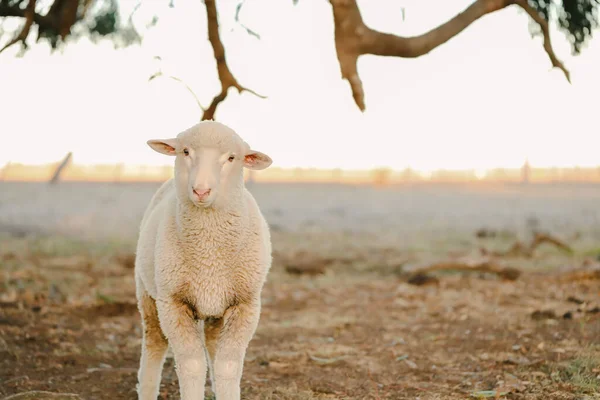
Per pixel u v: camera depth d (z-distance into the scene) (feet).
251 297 12.64
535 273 33.30
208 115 22.33
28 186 91.40
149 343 13.66
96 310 23.86
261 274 12.72
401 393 15.52
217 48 21.68
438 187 119.03
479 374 16.65
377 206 85.35
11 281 28.63
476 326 22.04
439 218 70.49
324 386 16.06
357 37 17.04
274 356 18.67
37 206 67.67
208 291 12.38
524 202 87.56
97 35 27.12
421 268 32.24
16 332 20.10
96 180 118.32
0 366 16.88
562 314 22.93
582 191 104.58
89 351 18.71
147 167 127.03
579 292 27.76
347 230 57.93
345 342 20.63
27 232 48.24
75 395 13.70
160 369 13.76
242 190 12.56
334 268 36.35
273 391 15.51
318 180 139.74
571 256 38.75
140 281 13.80
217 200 12.00
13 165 120.98
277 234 53.47
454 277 32.76
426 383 16.19
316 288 30.35
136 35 27.20
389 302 27.20
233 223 12.27
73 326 21.63
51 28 24.39
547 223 61.57
